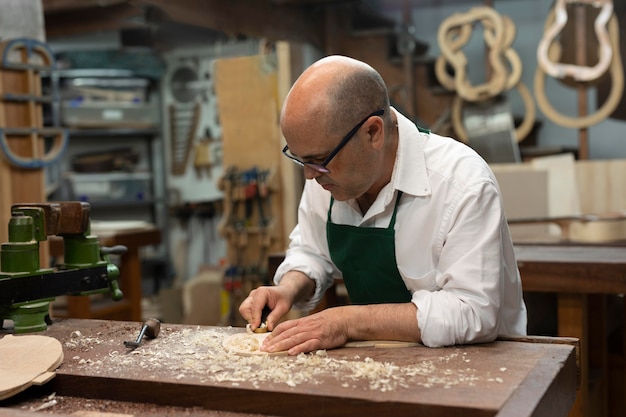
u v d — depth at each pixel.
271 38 4.80
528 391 1.29
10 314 1.86
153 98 8.00
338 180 1.62
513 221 3.71
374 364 1.47
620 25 5.74
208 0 4.11
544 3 6.25
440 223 1.71
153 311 6.96
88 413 1.38
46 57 3.01
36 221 1.90
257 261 4.86
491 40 5.12
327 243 2.02
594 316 3.21
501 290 1.67
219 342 1.72
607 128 6.08
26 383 1.44
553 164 4.61
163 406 1.42
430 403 1.24
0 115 2.82
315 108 1.54
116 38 7.14
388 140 1.69
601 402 3.17
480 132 5.28
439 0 6.52
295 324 1.64
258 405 1.35
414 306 1.65
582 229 3.60
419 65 5.72
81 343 1.75
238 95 4.86
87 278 2.03
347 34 5.77
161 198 7.80
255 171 4.79
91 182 7.62
